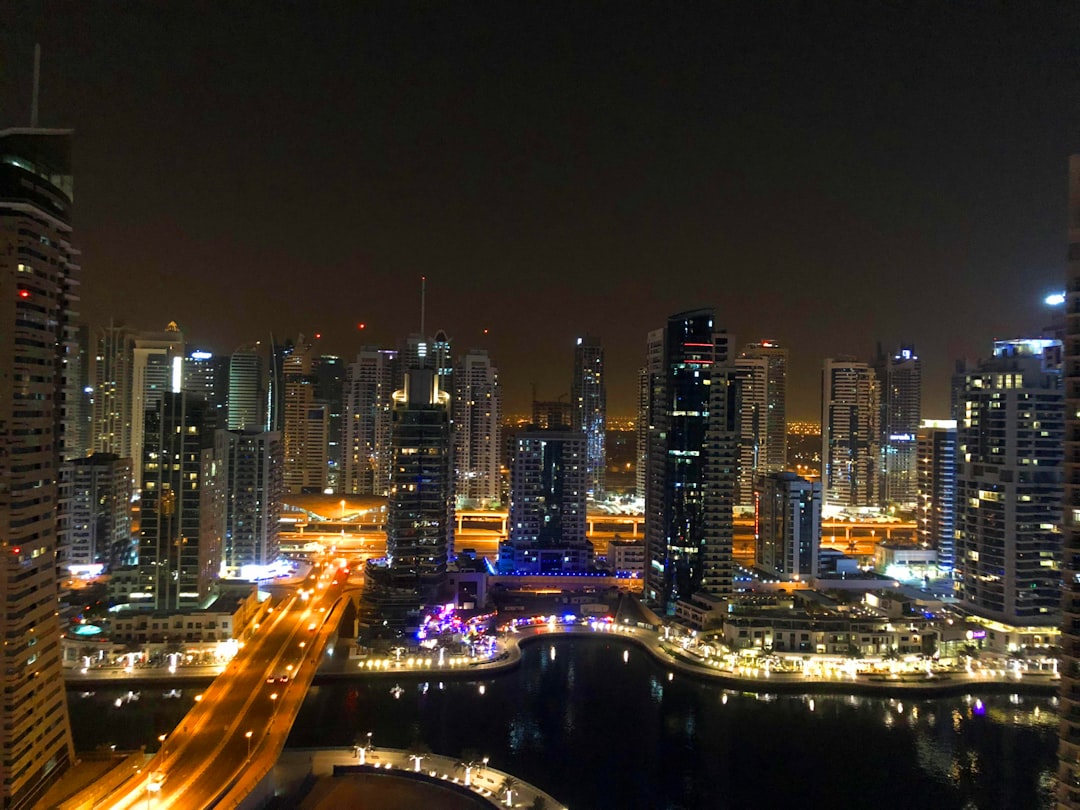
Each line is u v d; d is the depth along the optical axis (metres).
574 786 176.25
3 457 136.50
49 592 148.88
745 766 188.25
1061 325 163.12
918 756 195.25
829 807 169.88
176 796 153.00
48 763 147.50
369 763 178.62
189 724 189.50
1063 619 122.81
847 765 189.88
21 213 141.12
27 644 140.62
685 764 188.50
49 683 148.50
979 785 180.75
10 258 137.12
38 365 144.50
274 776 168.75
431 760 181.50
